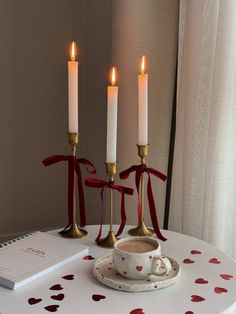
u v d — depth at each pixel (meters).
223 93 1.26
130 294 0.89
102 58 1.94
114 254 0.93
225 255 1.08
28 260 1.00
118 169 1.67
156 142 1.60
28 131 2.02
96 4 1.94
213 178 1.30
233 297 0.88
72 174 1.20
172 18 1.54
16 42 1.93
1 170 2.00
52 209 2.12
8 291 0.90
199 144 1.36
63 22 1.99
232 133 1.28
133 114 1.62
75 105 1.18
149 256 0.91
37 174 2.07
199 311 0.83
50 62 2.00
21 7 1.92
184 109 1.42
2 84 1.94
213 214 1.31
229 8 1.22
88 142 2.08
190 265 1.02
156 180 1.62
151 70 1.57
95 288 0.91
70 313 0.83
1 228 2.04
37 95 2.00
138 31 1.56
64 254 1.04
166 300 0.87
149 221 1.65
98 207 2.02
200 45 1.33
